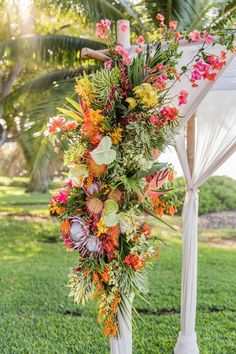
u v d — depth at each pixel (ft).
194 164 12.26
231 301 18.69
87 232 8.50
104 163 8.30
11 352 13.67
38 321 16.37
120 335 8.83
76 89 8.89
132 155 8.41
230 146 11.98
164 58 8.84
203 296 19.35
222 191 37.22
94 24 21.38
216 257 26.81
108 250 8.56
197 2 20.42
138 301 18.58
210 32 9.25
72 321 16.34
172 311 17.48
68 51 22.07
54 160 20.10
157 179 8.92
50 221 38.14
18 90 23.31
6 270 23.93
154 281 21.59
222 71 9.87
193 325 12.32
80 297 8.82
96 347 14.03
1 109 23.65
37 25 32.45
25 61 25.76
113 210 8.35
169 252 27.91
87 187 8.61
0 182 56.59
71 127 8.88
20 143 20.89
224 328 15.64
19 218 39.29
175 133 8.84
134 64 8.69
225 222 35.01
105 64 9.34
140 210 9.09
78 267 8.89
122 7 21.52
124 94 8.70
